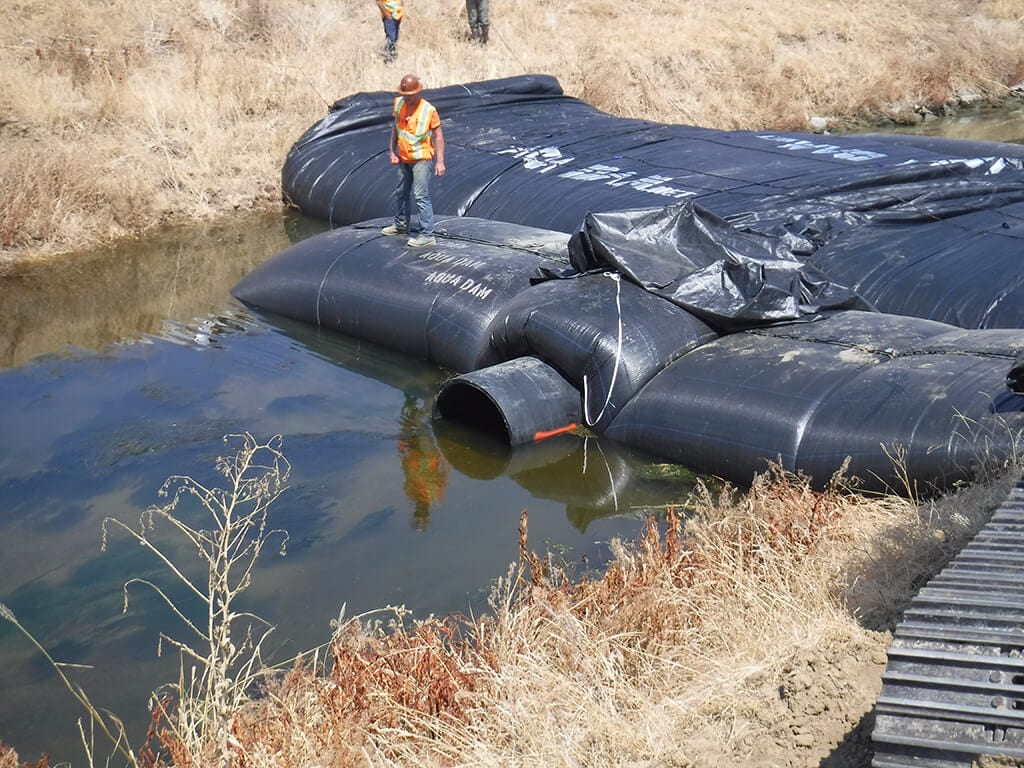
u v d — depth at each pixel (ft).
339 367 32.65
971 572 12.53
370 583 21.39
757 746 13.38
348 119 51.70
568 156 44.70
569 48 71.61
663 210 30.45
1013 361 22.54
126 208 47.19
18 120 50.85
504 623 17.06
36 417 29.22
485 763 13.96
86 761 16.67
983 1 95.50
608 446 26.91
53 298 39.29
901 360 24.23
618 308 27.76
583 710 14.71
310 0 71.82
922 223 34.55
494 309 30.99
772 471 23.04
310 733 14.38
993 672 10.65
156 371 32.48
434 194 43.65
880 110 76.54
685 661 16.22
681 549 19.29
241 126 54.90
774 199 36.37
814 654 14.85
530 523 23.61
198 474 25.94
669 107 68.08
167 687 18.45
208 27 66.23
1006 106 82.07
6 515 24.20
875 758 10.37
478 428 28.43
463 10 75.66
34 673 18.95
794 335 26.73
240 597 20.97
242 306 38.09
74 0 63.10
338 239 37.60
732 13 83.20
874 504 20.93
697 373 26.09
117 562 22.34
